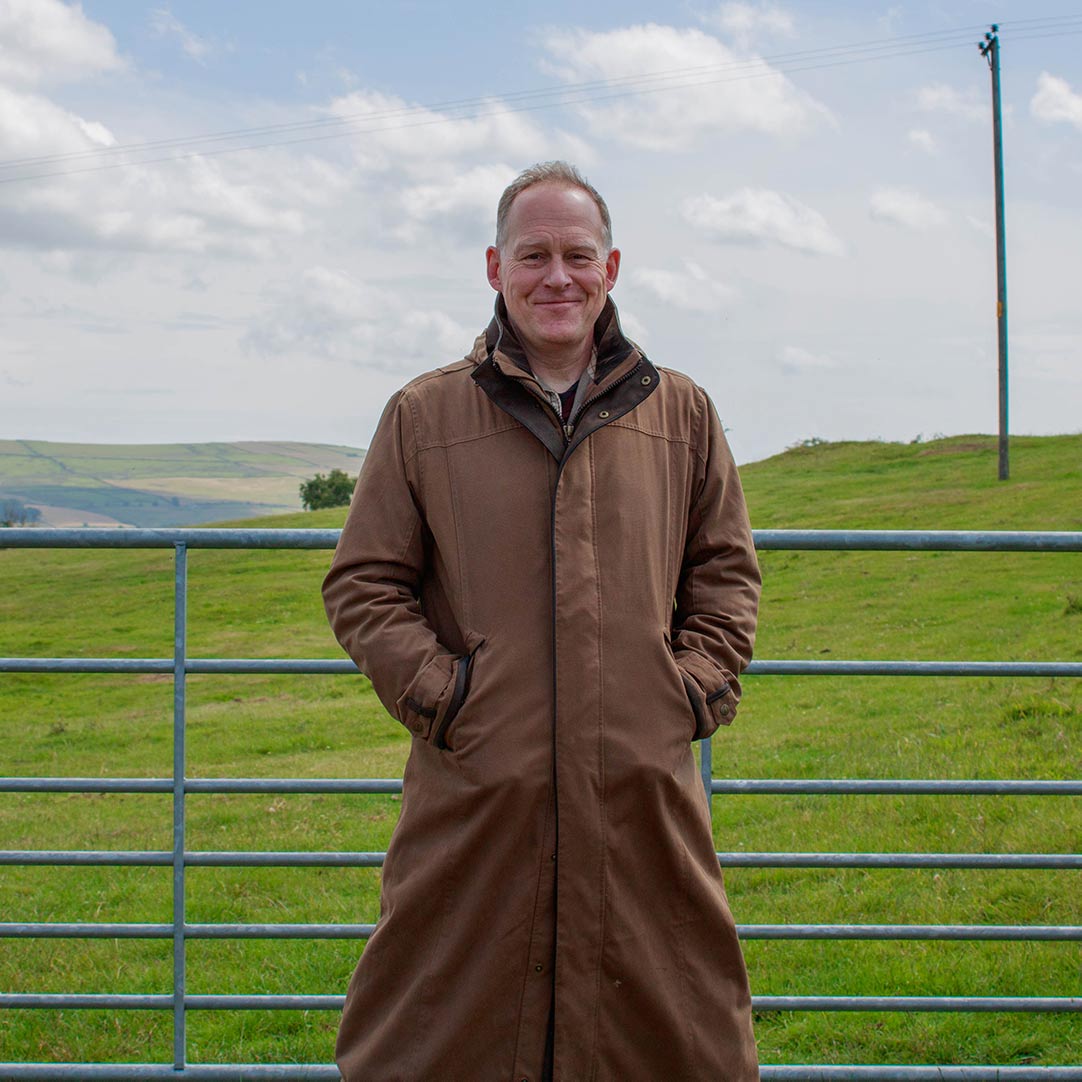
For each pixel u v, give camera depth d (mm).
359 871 7695
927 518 33812
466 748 2436
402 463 2609
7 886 7879
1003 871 6020
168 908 7047
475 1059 2447
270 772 12969
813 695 14297
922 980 4570
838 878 6344
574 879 2400
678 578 2715
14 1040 4250
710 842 2605
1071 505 31844
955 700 12508
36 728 18281
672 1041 2486
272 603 32281
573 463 2506
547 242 2576
